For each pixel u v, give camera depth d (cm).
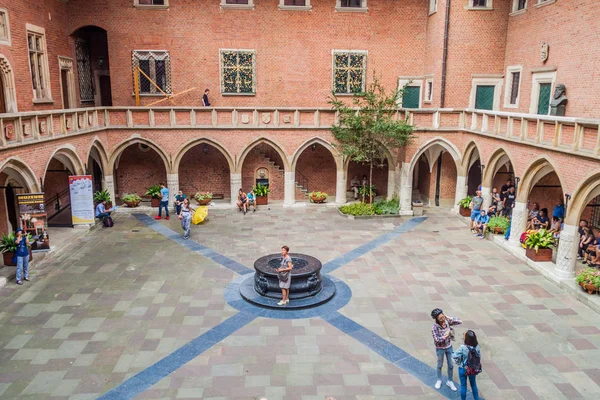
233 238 1902
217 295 1370
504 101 2283
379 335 1160
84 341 1120
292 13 2442
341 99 2552
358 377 994
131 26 2383
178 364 1031
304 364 1037
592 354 1080
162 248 1775
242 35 2445
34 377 981
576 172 1379
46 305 1298
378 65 2530
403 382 980
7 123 1432
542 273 1528
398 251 1756
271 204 2481
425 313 1272
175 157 2330
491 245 1831
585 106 1692
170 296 1361
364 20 2473
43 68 2050
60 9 2223
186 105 2489
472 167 2486
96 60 2594
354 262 1639
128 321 1215
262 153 2541
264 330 1176
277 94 2531
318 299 1322
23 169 1548
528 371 1019
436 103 2348
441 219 2212
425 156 2514
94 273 1523
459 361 884
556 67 1855
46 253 1642
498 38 2253
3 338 1128
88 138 2047
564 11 1800
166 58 2425
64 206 2373
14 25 1789
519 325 1209
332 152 2392
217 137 2328
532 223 1833
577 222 1408
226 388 954
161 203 2198
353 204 2333
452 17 2220
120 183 2558
